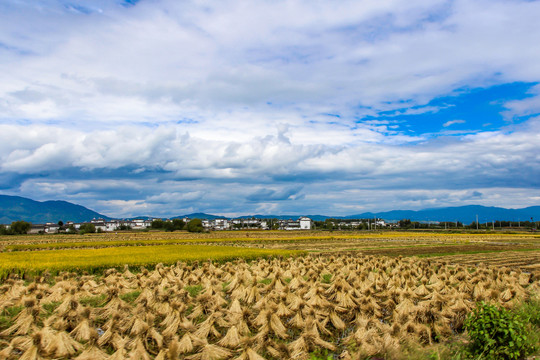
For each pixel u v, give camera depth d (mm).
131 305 15773
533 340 10109
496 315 10148
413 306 14383
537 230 141125
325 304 14602
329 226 167375
